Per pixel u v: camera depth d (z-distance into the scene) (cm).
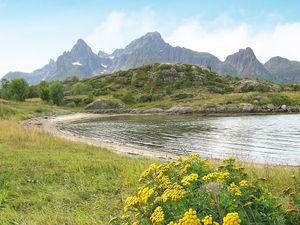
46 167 1280
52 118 7269
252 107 8381
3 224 759
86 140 3481
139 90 13525
